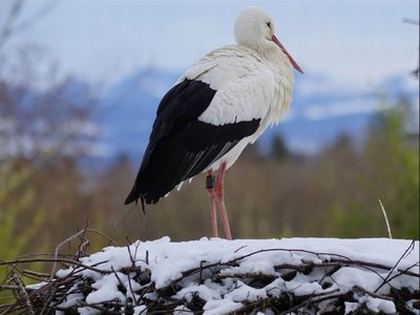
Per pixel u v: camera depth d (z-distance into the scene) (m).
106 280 7.30
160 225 24.47
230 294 6.83
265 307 6.81
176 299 6.97
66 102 22.30
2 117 20.72
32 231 15.55
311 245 7.06
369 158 22.12
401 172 20.34
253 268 6.92
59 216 20.05
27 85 21.53
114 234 15.85
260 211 26.55
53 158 21.69
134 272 7.27
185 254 7.17
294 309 6.75
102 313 7.25
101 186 22.06
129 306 7.11
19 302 7.56
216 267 7.06
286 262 6.94
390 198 20.30
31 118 21.44
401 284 6.83
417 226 19.80
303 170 32.66
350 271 6.82
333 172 27.64
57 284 7.42
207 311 6.71
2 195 15.70
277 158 44.53
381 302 6.66
